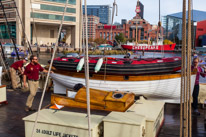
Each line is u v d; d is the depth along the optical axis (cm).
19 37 5034
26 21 5319
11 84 884
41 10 5591
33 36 6072
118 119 349
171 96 689
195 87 595
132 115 377
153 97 705
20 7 5247
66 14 6022
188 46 279
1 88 660
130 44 5375
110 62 688
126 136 339
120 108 456
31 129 367
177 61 718
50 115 387
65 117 378
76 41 6278
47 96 783
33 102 700
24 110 614
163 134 457
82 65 694
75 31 6250
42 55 3897
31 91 591
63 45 6103
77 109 471
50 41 6462
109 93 488
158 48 5141
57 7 5850
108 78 693
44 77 874
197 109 600
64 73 758
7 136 434
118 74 681
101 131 364
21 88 837
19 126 491
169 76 665
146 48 5203
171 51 5281
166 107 659
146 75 682
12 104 674
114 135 345
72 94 559
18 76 891
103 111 459
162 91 679
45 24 6103
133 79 677
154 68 689
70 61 734
